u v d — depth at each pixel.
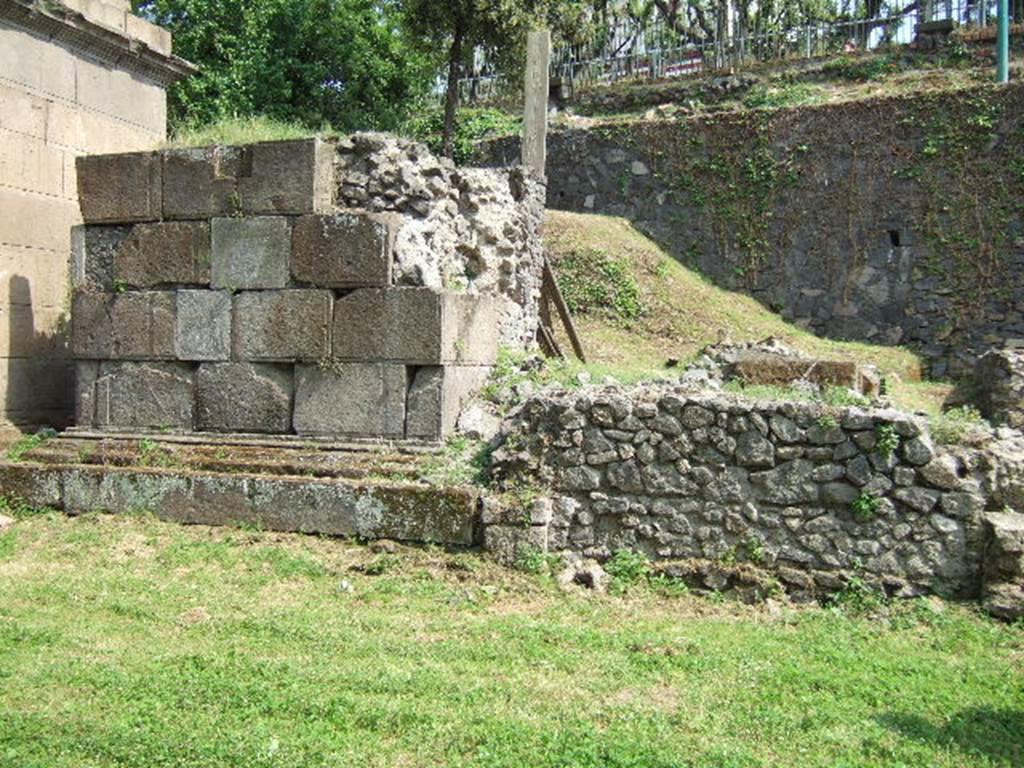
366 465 7.16
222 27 21.42
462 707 4.44
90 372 8.39
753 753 4.02
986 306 16.36
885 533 6.05
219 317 7.98
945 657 5.27
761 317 17.25
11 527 7.33
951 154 16.64
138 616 5.69
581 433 6.62
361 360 7.60
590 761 3.89
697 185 18.61
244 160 8.00
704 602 6.14
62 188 9.55
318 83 22.25
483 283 9.14
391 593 6.15
